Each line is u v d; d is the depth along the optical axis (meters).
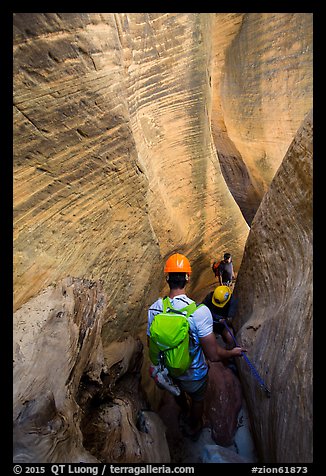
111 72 2.36
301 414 1.76
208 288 5.30
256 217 3.20
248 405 2.70
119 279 2.73
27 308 1.93
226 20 6.29
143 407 2.59
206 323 2.14
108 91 2.34
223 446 2.61
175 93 3.91
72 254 2.28
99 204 2.47
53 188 2.13
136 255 2.91
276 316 2.46
